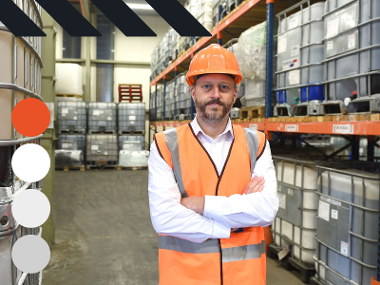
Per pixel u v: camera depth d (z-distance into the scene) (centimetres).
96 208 550
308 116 282
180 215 138
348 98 242
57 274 312
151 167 150
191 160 147
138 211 537
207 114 149
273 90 346
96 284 294
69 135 1049
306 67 287
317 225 273
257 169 154
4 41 111
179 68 970
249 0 394
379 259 207
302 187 300
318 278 276
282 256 322
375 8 213
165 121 925
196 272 138
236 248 141
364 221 224
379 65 213
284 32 322
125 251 372
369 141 531
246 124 408
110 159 1030
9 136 114
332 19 255
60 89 1083
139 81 1391
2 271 108
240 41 405
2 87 109
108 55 1355
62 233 426
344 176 243
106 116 1077
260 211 139
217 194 144
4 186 116
